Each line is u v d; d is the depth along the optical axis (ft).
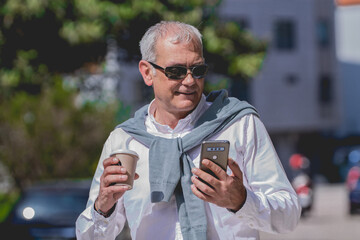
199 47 12.10
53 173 67.36
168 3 39.58
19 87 39.96
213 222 11.50
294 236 49.47
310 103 141.08
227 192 10.27
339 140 140.56
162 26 12.28
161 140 12.01
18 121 65.72
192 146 11.83
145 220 11.89
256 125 11.93
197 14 39.86
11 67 39.17
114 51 40.45
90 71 42.32
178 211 11.64
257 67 43.39
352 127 154.61
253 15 133.69
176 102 12.02
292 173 66.59
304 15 139.54
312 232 51.98
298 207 11.35
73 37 38.17
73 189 37.93
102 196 11.06
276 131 138.72
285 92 138.41
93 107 66.74
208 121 12.00
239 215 10.66
